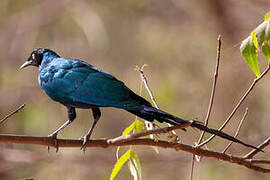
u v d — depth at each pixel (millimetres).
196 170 15445
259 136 15016
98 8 18578
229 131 15672
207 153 7184
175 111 16391
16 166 16594
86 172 16703
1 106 16922
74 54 18453
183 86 16906
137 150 16578
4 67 18203
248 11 17578
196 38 17859
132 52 18141
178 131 15258
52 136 7102
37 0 19297
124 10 18641
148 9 18703
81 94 7723
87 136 7129
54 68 8242
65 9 18719
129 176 15773
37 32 18766
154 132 6426
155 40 18062
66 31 18797
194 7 18141
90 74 7844
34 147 16906
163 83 16906
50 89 8156
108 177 16562
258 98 15867
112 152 16875
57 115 16719
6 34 18719
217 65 6941
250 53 6391
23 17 18984
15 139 6668
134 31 18453
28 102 17000
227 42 17469
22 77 17938
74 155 16672
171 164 16359
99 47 18125
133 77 17453
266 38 6250
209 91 16484
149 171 16406
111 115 17188
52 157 16500
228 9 17641
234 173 14984
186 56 17547
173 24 18359
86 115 16719
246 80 15922
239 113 15820
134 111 7035
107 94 7445
